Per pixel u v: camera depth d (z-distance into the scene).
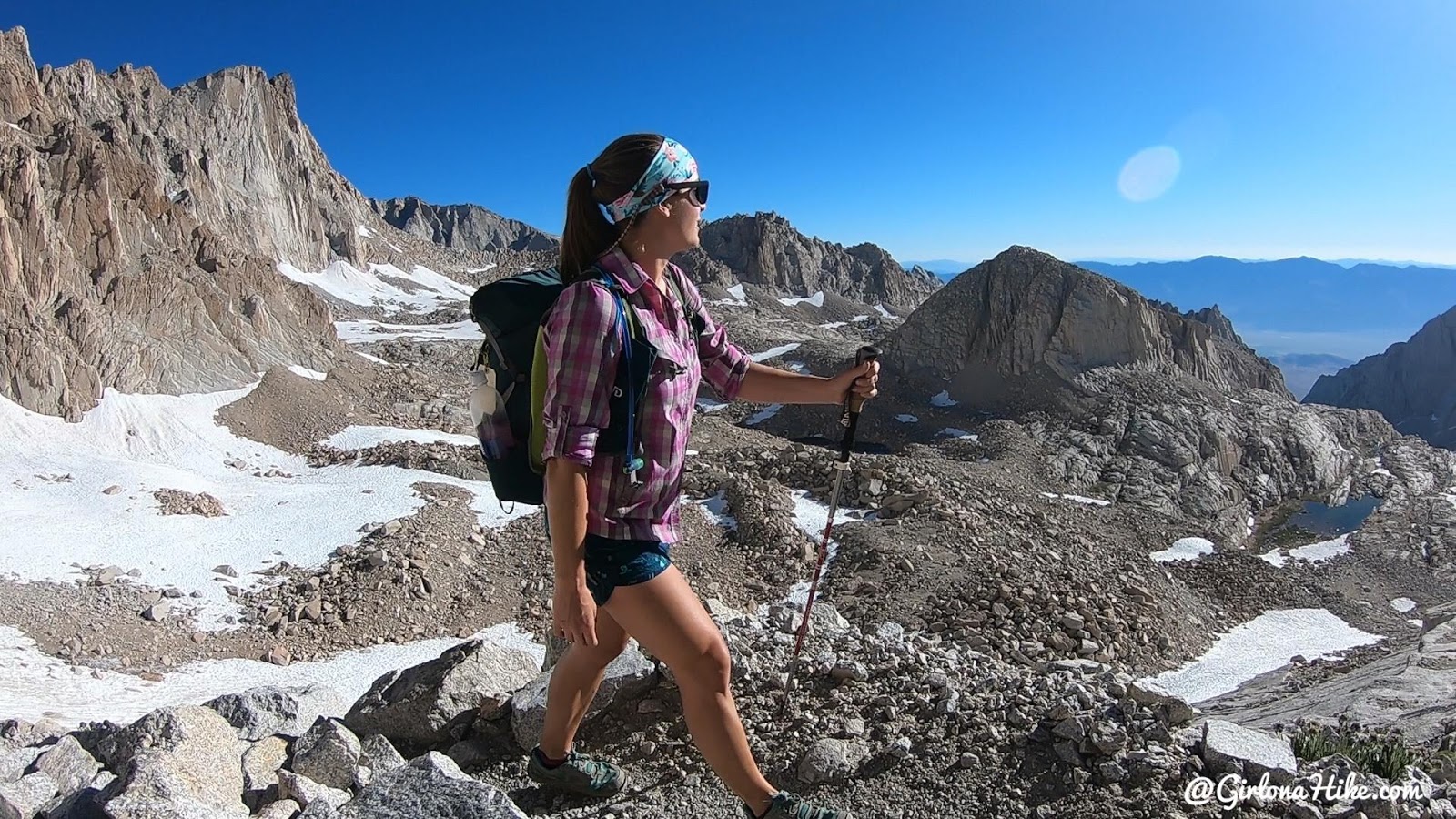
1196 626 38.88
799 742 6.50
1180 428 80.31
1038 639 30.66
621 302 3.87
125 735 6.09
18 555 34.03
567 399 3.77
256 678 29.00
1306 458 82.00
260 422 59.22
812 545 37.41
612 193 4.00
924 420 87.56
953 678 7.47
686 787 6.04
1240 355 104.94
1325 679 27.61
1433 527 66.69
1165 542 52.62
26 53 106.69
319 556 37.53
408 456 52.62
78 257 63.44
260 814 5.40
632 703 6.90
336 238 171.38
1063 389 87.81
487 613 34.56
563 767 5.91
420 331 128.12
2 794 5.19
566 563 3.84
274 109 166.12
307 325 78.94
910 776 6.12
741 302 189.75
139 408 54.31
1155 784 5.70
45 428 49.19
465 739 6.88
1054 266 95.06
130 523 39.00
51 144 70.31
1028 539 40.22
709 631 4.44
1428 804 5.56
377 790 4.77
